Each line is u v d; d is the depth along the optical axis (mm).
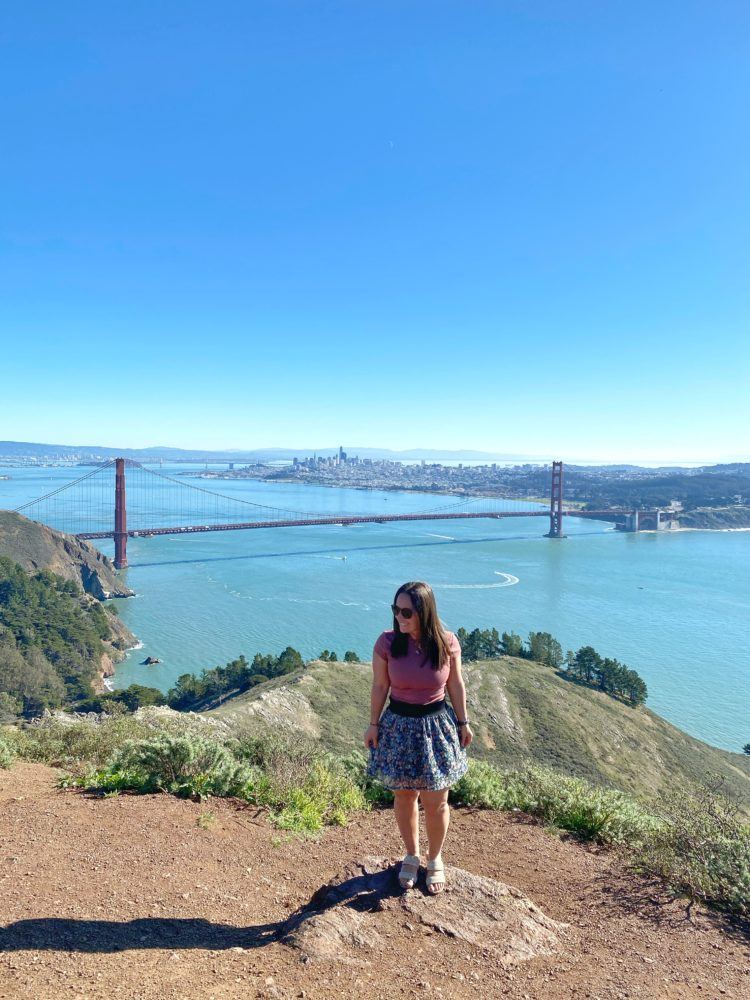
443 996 2689
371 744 3525
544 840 5500
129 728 7938
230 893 3639
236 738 7363
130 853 4004
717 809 5285
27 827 4277
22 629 80688
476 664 70375
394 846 4977
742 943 3785
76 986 2439
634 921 3938
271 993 2559
